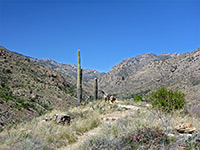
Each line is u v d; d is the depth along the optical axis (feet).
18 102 180.86
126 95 568.82
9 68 323.37
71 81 638.12
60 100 263.49
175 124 19.16
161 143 14.37
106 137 16.39
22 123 27.68
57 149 18.38
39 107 189.47
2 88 218.59
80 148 16.25
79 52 50.47
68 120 27.91
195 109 28.94
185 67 535.60
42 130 22.99
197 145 13.39
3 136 22.16
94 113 34.83
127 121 23.22
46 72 415.44
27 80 304.71
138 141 14.55
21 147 17.74
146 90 492.95
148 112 28.07
